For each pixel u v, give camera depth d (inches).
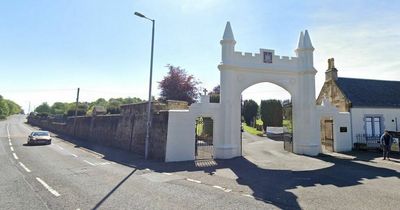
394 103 866.8
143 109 733.3
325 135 802.2
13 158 609.6
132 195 303.1
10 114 4399.6
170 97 1280.8
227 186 353.7
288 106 768.3
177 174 441.7
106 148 867.4
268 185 360.5
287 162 568.1
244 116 1952.5
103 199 286.2
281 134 1285.7
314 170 478.6
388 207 263.4
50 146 893.8
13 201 277.3
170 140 596.1
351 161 580.4
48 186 344.2
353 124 802.8
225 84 643.5
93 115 1158.3
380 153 708.0
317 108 725.9
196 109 623.2
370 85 933.2
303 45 711.1
